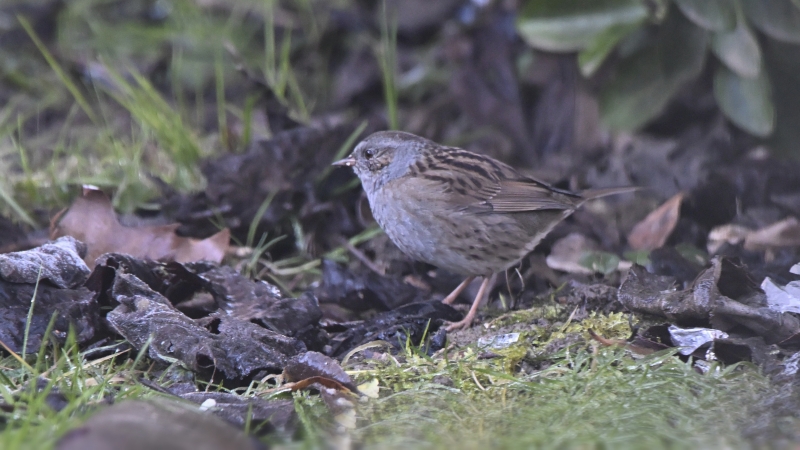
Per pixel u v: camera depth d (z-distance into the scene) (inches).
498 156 508.1
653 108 446.3
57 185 439.5
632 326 319.6
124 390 273.9
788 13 416.5
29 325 297.6
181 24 608.4
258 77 538.6
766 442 231.5
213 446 217.9
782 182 423.2
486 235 377.1
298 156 434.6
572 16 444.8
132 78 574.9
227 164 426.6
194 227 418.6
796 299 319.9
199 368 292.2
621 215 427.2
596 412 253.9
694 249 393.7
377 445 232.7
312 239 420.8
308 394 283.9
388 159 398.0
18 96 564.1
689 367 279.7
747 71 411.5
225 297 336.5
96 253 372.2
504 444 227.9
